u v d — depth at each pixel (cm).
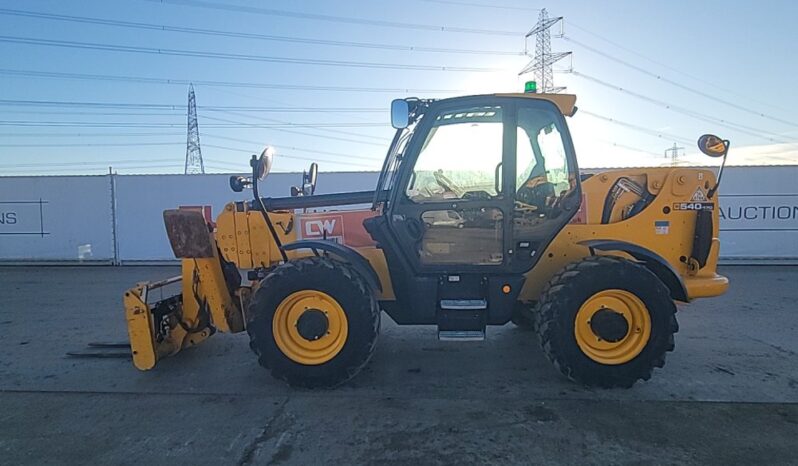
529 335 517
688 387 377
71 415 338
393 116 382
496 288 391
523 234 390
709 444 293
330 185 1031
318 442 299
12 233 1061
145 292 402
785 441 296
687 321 573
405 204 388
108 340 505
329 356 373
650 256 381
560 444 294
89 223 1057
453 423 322
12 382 396
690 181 413
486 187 390
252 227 430
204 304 444
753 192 991
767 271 934
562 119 386
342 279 371
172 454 288
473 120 386
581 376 369
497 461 277
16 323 577
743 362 431
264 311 372
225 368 424
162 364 434
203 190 1047
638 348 371
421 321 401
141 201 1052
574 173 391
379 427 317
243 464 277
